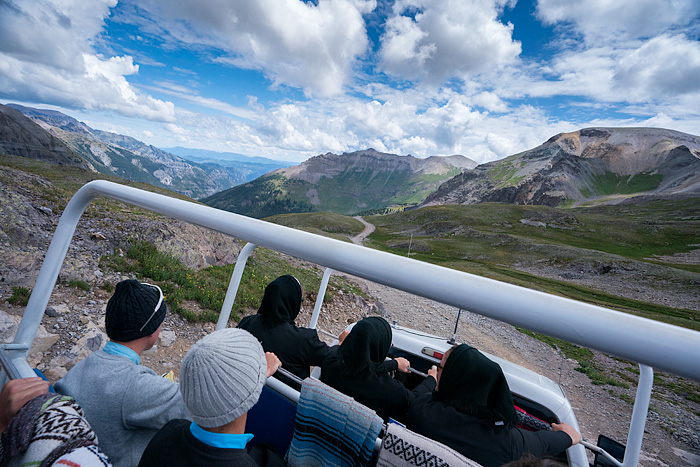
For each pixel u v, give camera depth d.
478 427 1.30
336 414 1.07
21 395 0.88
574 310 0.56
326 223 142.12
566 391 9.99
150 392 1.28
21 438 0.74
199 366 0.89
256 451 1.21
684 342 0.48
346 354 1.62
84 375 1.34
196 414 0.91
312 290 12.08
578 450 1.61
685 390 13.26
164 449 0.99
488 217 147.12
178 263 10.66
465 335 6.62
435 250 106.50
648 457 7.27
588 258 89.81
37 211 9.70
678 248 116.75
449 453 0.92
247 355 0.95
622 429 8.24
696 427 9.48
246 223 0.97
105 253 9.51
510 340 6.88
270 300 2.04
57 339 5.34
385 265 0.73
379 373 1.63
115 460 1.30
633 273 81.50
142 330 1.41
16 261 6.68
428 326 6.97
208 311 8.09
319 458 1.10
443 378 1.43
